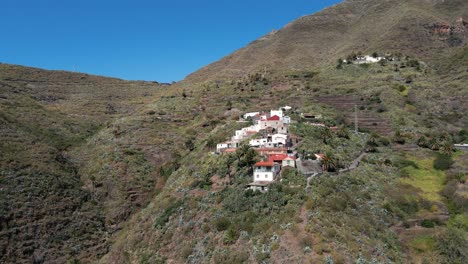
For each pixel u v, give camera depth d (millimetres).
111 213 110000
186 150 132875
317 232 61719
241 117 142500
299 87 181625
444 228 74875
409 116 140625
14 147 123062
